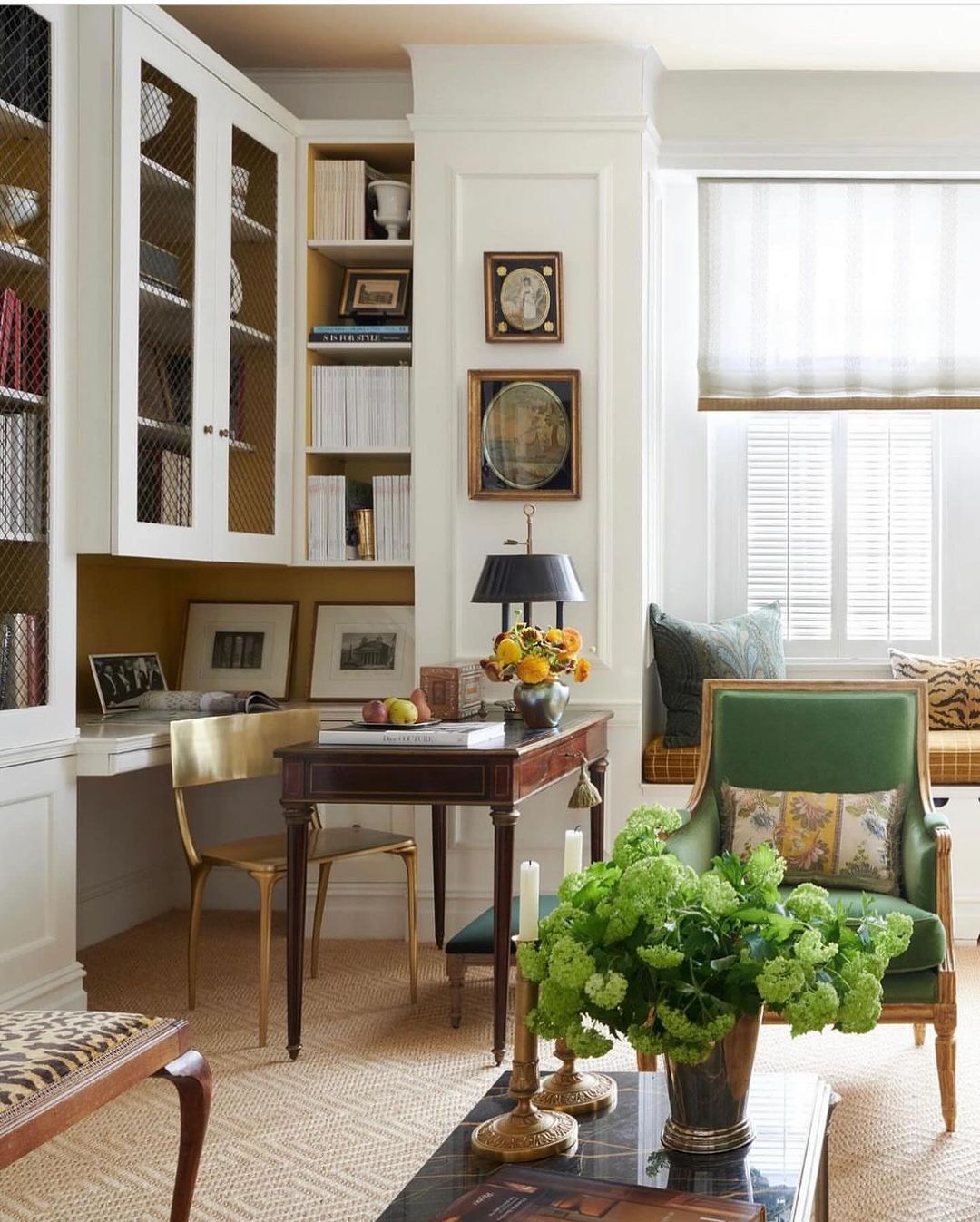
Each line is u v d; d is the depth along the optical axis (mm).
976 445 5090
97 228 3453
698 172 4812
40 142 3277
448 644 4426
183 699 4160
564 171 4367
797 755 3367
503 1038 3182
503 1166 1735
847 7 4098
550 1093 1950
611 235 4371
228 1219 2373
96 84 3443
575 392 4348
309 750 3178
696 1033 1690
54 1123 1860
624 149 4363
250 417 4223
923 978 2801
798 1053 3336
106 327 3455
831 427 5145
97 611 4398
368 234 4625
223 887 4910
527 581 3865
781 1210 1622
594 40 4316
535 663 3568
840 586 5156
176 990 3840
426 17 4160
